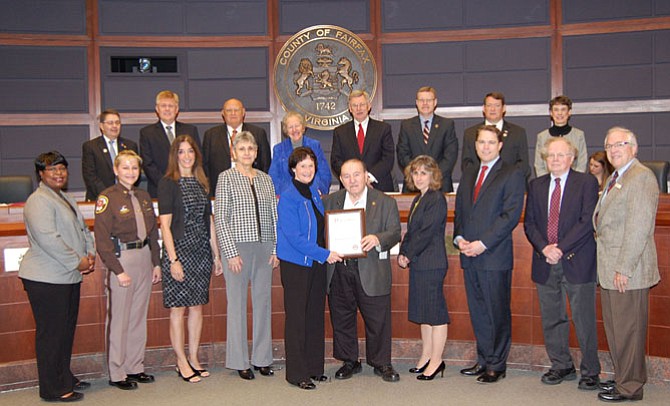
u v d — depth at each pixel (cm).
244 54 698
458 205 383
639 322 337
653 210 328
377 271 377
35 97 675
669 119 658
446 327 385
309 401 347
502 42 685
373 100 693
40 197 346
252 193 384
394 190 506
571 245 351
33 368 387
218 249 400
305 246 363
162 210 372
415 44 695
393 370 385
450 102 694
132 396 362
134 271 370
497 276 369
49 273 344
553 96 679
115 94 688
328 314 431
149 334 414
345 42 686
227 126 497
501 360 379
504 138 458
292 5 697
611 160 345
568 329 377
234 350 386
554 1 676
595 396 352
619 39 666
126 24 687
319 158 445
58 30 676
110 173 484
